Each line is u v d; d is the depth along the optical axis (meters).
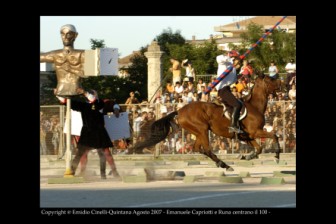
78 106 20.36
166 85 38.72
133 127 30.62
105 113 21.00
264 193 16.34
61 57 19.64
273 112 30.72
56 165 27.77
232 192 16.62
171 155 30.38
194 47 53.28
